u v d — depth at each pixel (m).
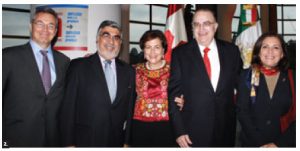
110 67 2.43
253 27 4.37
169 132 2.56
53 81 2.40
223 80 2.29
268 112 2.15
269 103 2.15
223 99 2.29
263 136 2.15
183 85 2.32
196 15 2.39
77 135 2.29
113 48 2.39
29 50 2.34
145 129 2.58
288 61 2.23
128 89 2.45
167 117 2.56
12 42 6.59
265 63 2.21
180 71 2.34
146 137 2.58
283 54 2.22
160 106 2.57
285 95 2.14
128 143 2.49
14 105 2.24
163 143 2.56
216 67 2.36
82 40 2.87
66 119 2.24
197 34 2.38
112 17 3.10
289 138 2.08
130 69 2.52
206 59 2.35
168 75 2.60
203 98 2.26
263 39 2.23
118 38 2.43
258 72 2.23
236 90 2.38
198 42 2.42
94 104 2.27
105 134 2.28
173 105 2.31
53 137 2.36
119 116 2.38
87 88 2.28
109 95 2.31
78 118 2.30
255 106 2.19
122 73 2.44
